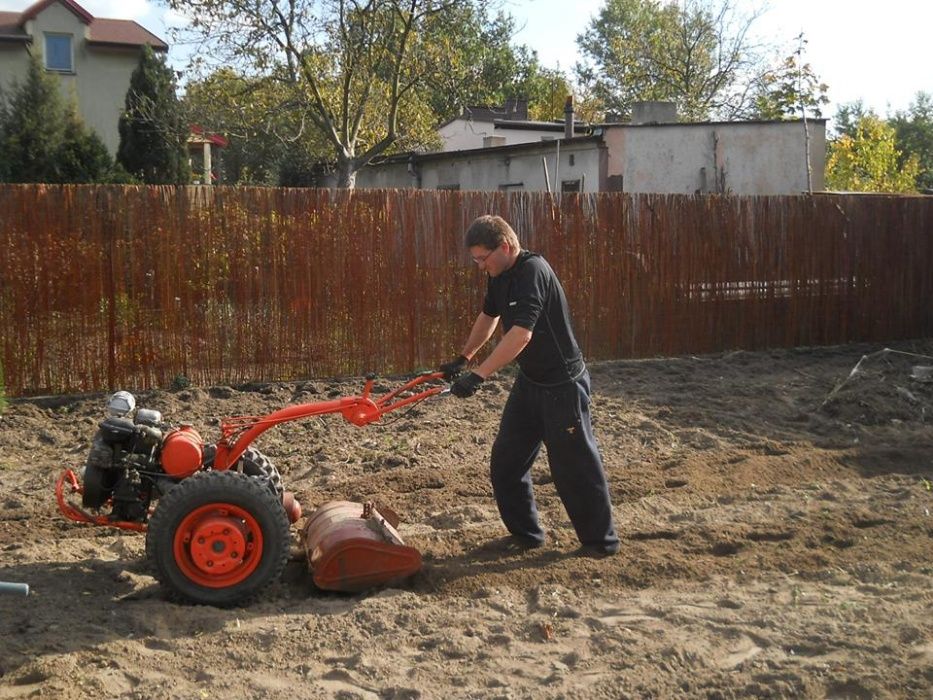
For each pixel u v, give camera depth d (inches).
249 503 192.1
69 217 382.9
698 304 514.6
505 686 162.7
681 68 1756.9
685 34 1734.7
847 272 555.5
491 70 1449.3
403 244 438.0
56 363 387.5
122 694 159.6
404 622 188.1
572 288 481.7
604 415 374.6
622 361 490.6
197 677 166.1
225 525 190.7
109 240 389.4
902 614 191.9
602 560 221.1
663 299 505.4
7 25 1087.0
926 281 581.3
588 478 220.7
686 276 509.7
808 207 540.1
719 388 427.2
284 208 414.6
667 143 833.5
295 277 419.5
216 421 360.2
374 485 286.2
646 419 366.3
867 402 391.9
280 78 924.0
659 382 440.5
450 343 451.8
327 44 919.7
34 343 384.2
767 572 217.2
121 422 204.4
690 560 222.4
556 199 472.7
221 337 410.3
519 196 463.5
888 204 563.8
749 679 163.5
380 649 177.0
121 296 393.1
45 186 378.9
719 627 185.0
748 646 178.9
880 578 213.8
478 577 209.6
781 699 158.1
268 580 194.9
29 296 381.1
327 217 422.6
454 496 275.7
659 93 1772.9
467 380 203.9
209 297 406.6
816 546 235.3
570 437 218.2
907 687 159.8
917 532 243.4
